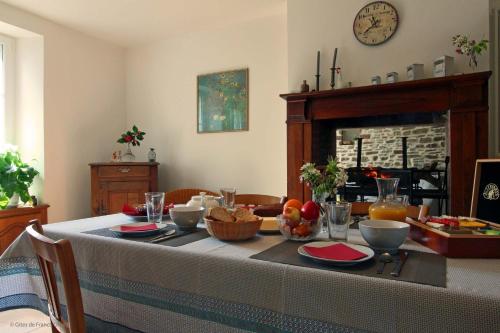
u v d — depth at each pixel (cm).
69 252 77
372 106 265
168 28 361
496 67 251
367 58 274
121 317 107
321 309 76
